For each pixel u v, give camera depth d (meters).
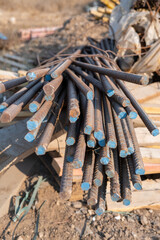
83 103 2.65
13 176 3.22
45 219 2.88
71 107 2.28
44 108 2.41
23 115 3.80
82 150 2.21
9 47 7.98
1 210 2.84
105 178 2.52
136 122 3.40
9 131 3.27
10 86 2.77
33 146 2.97
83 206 3.07
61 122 3.21
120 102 2.38
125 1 4.79
